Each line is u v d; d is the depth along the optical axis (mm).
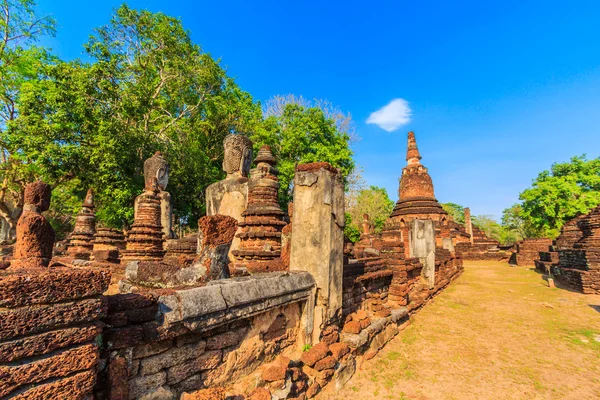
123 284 3592
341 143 22297
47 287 1797
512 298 10164
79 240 11828
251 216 7004
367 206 31391
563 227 20469
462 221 54281
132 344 2318
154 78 21172
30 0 15883
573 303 9352
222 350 3098
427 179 24188
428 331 6750
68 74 15188
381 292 7156
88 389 1940
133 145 16156
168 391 2555
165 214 11414
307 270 4492
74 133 15281
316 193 4582
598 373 4922
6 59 15953
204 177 20766
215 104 21484
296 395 3525
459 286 12617
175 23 19688
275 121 22266
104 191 15977
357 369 4785
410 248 10422
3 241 15477
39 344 1752
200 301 2740
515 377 4781
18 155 14820
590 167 31359
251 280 3396
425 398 4215
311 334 4242
